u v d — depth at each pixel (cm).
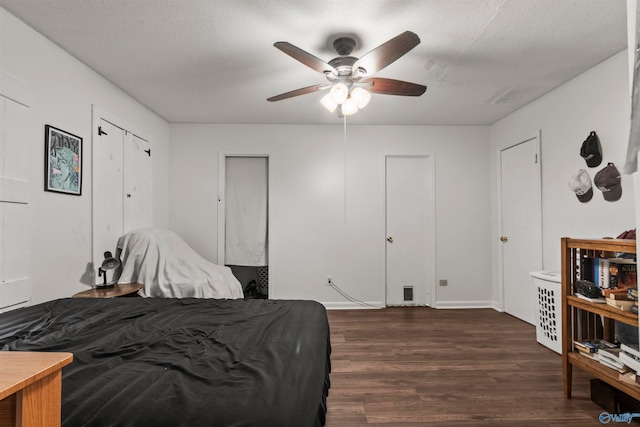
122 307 198
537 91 323
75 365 116
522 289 371
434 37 229
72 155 257
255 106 369
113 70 282
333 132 434
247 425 82
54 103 240
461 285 432
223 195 433
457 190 434
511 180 390
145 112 371
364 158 434
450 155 436
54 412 67
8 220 203
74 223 261
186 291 308
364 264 432
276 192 432
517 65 270
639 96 129
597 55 254
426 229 439
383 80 231
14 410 59
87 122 275
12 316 175
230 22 214
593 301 189
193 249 425
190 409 88
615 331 209
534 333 325
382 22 212
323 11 201
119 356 125
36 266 224
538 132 339
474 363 253
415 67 274
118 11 203
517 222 378
